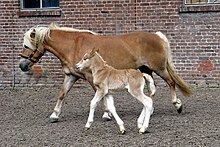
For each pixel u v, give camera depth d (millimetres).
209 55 13016
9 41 14188
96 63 7965
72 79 9266
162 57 9516
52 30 9258
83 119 9406
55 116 9141
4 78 14242
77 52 9039
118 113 9953
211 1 13039
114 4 13508
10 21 14156
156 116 9469
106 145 7164
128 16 13461
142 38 9414
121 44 9297
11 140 7668
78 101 11727
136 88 7844
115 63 9234
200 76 13125
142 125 7941
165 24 13242
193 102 11164
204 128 8203
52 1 14070
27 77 14117
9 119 9633
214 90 12828
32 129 8523
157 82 13328
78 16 13758
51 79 13992
